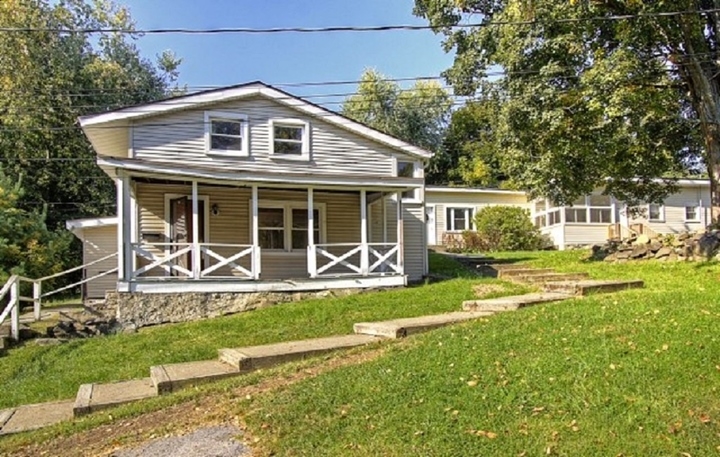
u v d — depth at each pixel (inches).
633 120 524.1
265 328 371.6
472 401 177.9
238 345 330.3
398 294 460.8
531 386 185.9
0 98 897.5
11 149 901.2
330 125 576.4
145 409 213.0
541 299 354.9
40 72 919.7
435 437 156.0
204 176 460.4
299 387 207.9
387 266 583.5
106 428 197.2
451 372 204.8
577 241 882.8
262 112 548.4
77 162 964.0
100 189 986.7
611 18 460.8
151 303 434.3
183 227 536.4
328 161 573.3
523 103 520.4
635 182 661.9
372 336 308.5
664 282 423.5
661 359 200.8
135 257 466.9
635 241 596.1
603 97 480.1
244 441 167.0
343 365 239.0
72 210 976.3
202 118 523.8
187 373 254.5
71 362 314.8
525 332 250.1
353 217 613.9
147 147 500.1
